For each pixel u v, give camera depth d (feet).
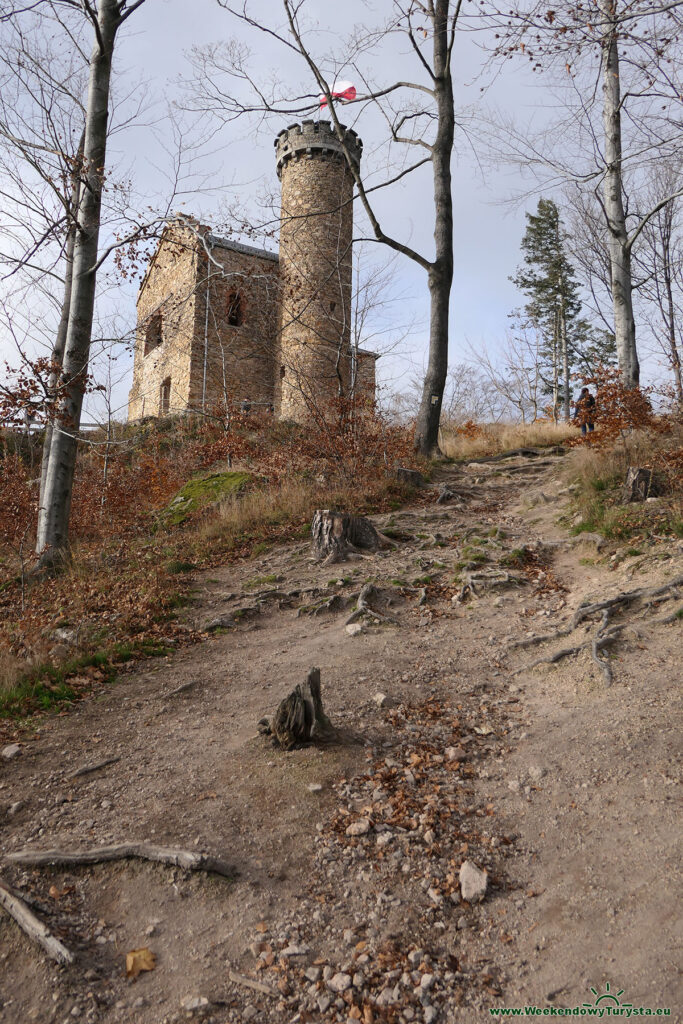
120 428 60.70
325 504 39.34
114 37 34.45
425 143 54.39
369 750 15.42
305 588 26.99
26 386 30.94
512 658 19.81
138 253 33.58
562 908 10.55
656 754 13.75
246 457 54.19
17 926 10.57
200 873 11.64
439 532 33.99
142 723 17.58
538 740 15.33
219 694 19.21
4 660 20.43
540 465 47.14
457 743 15.66
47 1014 9.36
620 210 48.26
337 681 19.15
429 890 11.23
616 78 48.03
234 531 36.09
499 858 11.91
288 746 15.44
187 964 10.12
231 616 25.16
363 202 48.93
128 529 42.34
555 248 125.80
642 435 37.99
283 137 98.48
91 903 11.26
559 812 12.77
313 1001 9.45
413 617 24.12
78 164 32.27
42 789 14.52
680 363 47.80
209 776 14.71
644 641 18.58
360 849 12.27
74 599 26.63
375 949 10.23
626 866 11.05
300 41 44.88
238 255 90.17
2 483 45.06
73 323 32.99
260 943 10.40
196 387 88.28
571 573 26.03
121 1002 9.54
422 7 45.24
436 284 52.85
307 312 85.97
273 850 12.37
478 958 9.96
